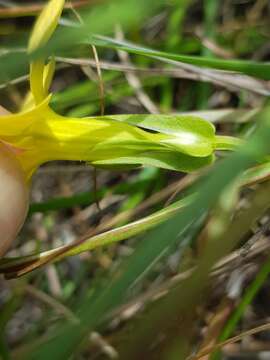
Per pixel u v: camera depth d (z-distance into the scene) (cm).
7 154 9
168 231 6
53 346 7
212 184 5
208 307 12
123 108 16
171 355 8
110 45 10
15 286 14
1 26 17
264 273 11
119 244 15
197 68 13
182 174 15
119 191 14
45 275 15
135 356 6
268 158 9
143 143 9
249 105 15
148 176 14
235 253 11
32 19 18
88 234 9
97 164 9
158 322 6
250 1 17
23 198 9
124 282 6
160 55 10
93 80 15
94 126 9
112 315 11
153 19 17
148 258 6
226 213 10
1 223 9
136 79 15
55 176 17
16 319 15
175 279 11
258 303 14
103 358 12
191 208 6
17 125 9
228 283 12
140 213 14
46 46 6
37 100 9
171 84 16
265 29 16
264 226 10
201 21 17
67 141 9
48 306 14
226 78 13
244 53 16
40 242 15
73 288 15
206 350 10
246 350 13
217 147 9
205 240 12
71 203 13
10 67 6
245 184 9
